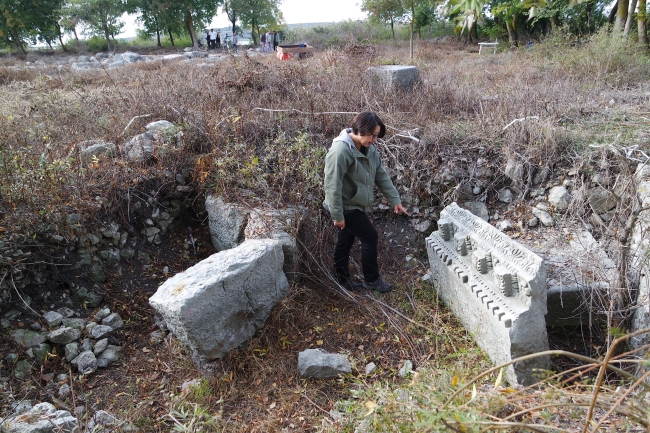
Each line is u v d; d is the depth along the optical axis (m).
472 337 3.40
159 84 7.01
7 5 27.67
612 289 3.06
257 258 3.33
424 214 4.84
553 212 4.53
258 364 3.26
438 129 5.25
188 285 3.05
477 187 4.84
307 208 4.38
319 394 3.10
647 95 6.39
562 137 4.87
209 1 31.94
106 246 4.03
